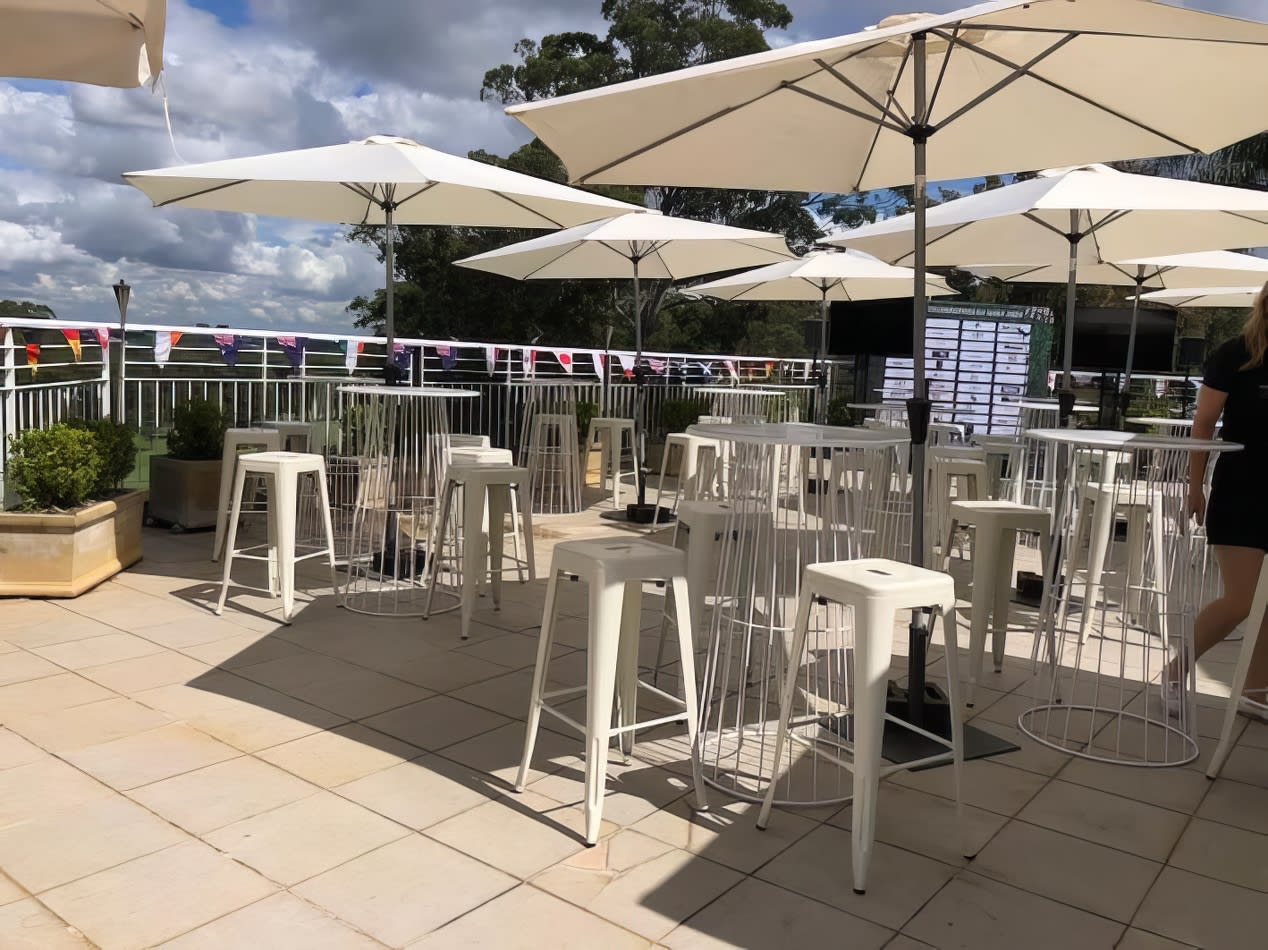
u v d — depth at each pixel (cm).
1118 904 253
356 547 579
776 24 2527
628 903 246
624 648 337
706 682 335
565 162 386
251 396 829
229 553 501
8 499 545
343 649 451
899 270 934
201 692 387
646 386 1256
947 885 260
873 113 415
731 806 306
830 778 330
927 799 316
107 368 701
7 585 512
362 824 283
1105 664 482
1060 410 615
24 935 222
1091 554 532
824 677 446
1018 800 317
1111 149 430
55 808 285
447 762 330
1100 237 629
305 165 537
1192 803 319
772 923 239
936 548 596
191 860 258
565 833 282
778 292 1126
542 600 559
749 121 404
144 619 486
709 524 394
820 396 1104
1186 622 379
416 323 2238
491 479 477
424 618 510
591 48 2456
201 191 623
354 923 232
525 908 241
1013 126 426
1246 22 250
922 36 337
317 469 517
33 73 264
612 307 2416
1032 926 242
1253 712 401
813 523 369
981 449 638
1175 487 386
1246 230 576
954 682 282
